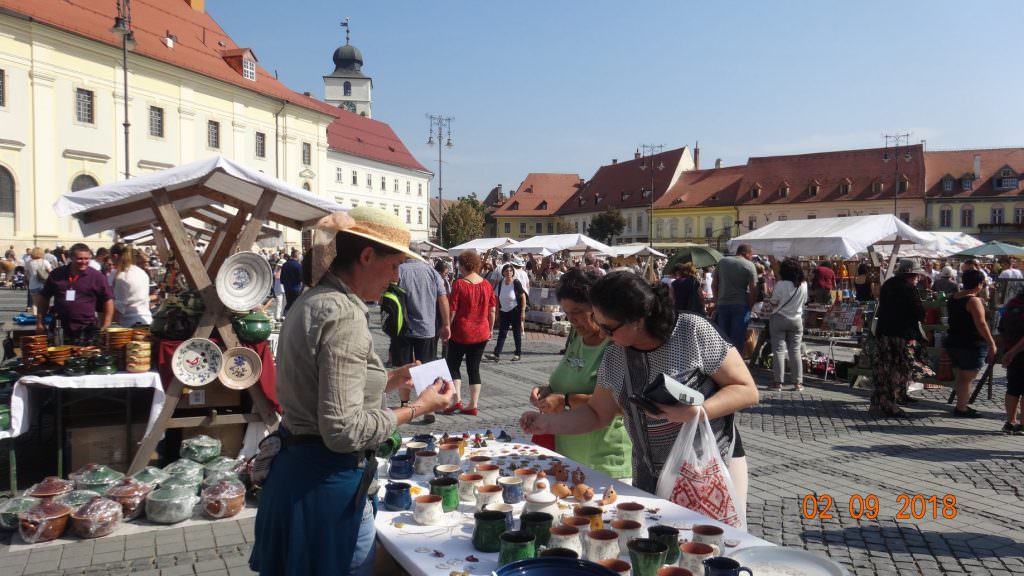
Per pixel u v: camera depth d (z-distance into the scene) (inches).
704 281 650.8
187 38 1701.5
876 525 184.9
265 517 83.8
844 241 537.3
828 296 540.7
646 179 3422.7
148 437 206.2
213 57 1752.0
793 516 191.5
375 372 86.0
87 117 1375.5
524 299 496.1
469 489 106.2
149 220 323.3
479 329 312.3
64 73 1322.6
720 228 3110.2
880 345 328.5
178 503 181.6
